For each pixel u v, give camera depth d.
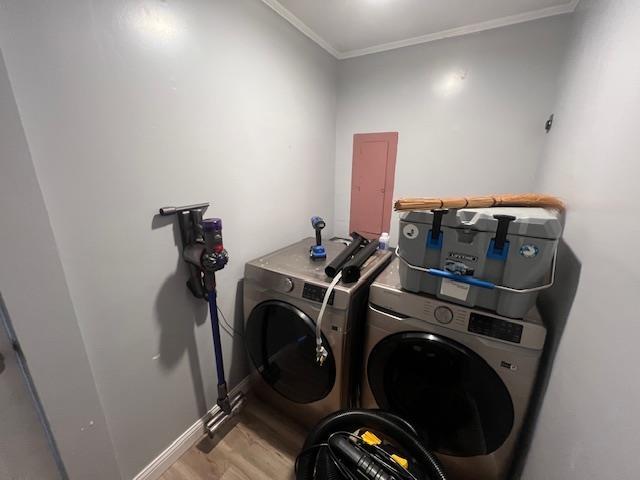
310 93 1.74
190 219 1.13
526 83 1.45
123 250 0.95
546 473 0.82
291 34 1.50
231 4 1.17
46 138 0.73
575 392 0.72
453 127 1.68
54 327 0.78
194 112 1.09
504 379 0.95
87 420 0.90
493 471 1.08
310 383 1.36
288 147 1.63
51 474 0.87
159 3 0.93
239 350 1.53
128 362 1.02
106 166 0.86
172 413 1.22
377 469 0.94
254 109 1.36
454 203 0.90
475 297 0.97
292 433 1.41
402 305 1.10
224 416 1.36
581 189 0.87
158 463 1.19
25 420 0.79
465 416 1.10
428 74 1.68
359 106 1.95
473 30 1.51
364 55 1.85
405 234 1.02
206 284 1.14
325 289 1.17
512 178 1.59
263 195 1.52
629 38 0.66
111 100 0.85
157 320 1.09
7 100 0.64
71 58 0.75
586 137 0.89
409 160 1.86
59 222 0.78
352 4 1.35
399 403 1.24
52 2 0.70
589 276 0.74
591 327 0.69
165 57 0.97
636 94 0.60
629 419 0.49
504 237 0.85
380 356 1.16
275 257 1.53
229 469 1.24
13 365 0.75
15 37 0.65
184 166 1.09
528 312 0.98
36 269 0.73
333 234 2.29
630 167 0.59
